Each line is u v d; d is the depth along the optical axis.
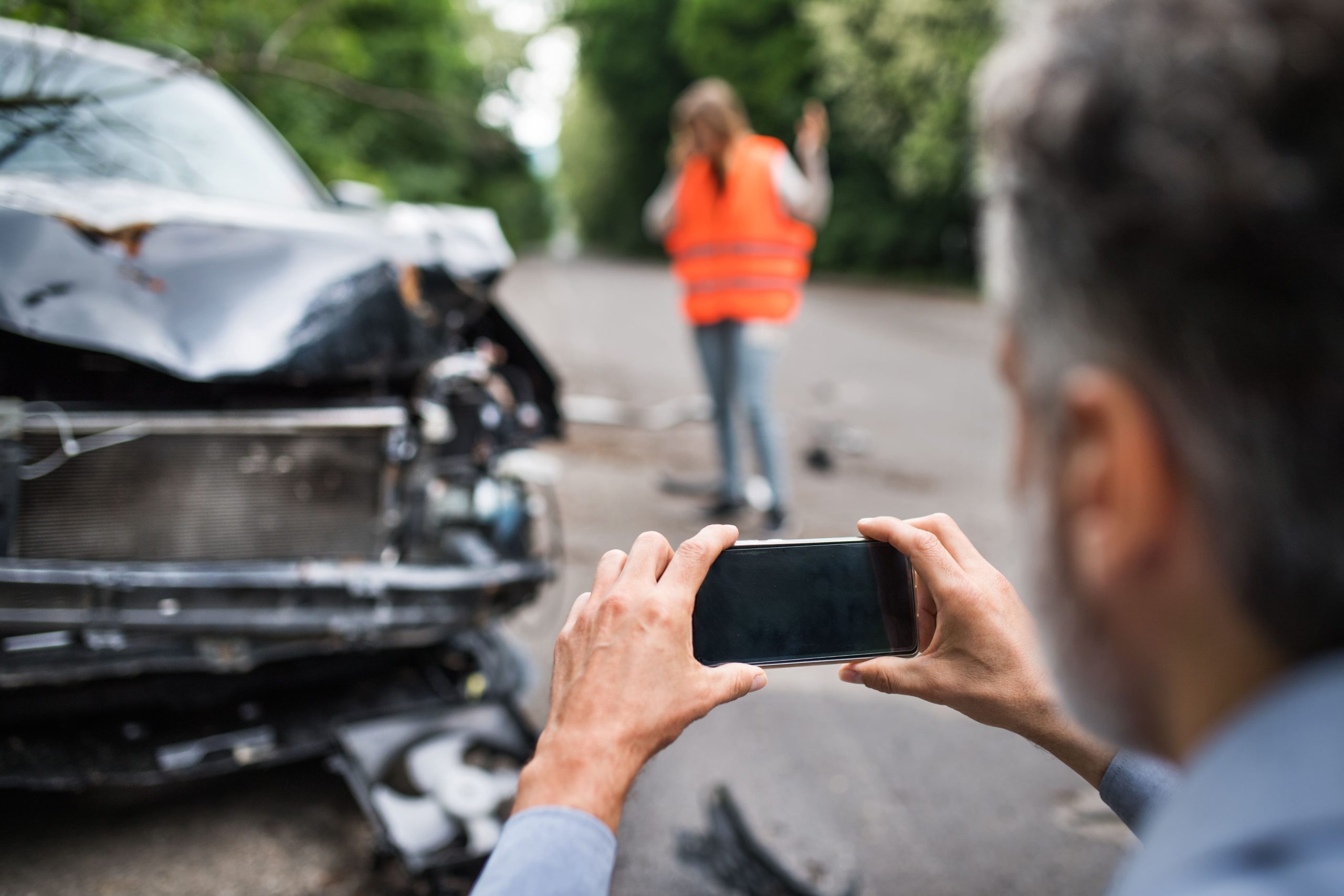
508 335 2.90
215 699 2.31
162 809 2.26
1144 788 0.80
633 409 7.25
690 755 2.63
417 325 2.42
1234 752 0.39
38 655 1.98
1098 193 0.40
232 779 2.41
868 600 0.92
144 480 2.16
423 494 2.45
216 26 4.02
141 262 2.10
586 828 0.65
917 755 2.72
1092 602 0.47
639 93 42.56
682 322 13.52
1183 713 0.46
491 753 2.29
